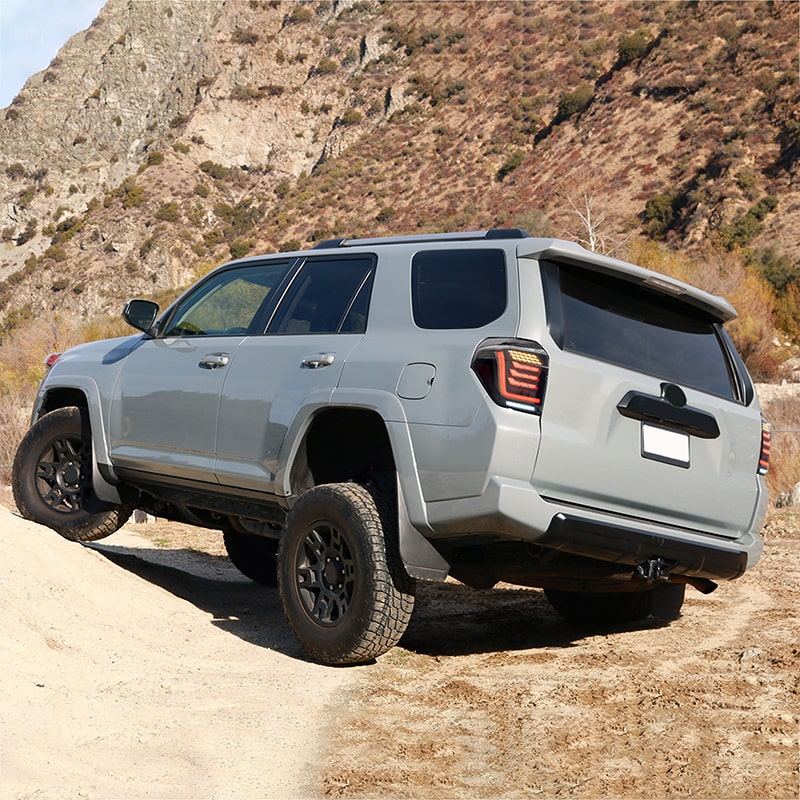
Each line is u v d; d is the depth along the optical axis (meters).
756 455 5.30
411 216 105.06
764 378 34.44
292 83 161.12
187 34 189.38
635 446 4.66
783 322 37.75
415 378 4.63
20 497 6.63
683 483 4.86
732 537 5.23
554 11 135.38
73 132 178.75
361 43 160.12
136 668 4.70
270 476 5.20
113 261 124.81
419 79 140.25
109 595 5.50
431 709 4.34
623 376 4.64
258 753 3.71
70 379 6.52
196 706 4.23
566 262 4.66
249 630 5.70
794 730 4.01
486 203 100.12
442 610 6.57
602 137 94.88
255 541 7.18
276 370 5.27
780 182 72.62
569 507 4.48
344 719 4.16
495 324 4.54
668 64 97.44
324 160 140.12
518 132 110.12
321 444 5.21
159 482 5.99
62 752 3.51
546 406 4.39
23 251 155.88
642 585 5.33
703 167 80.12
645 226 77.25
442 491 4.46
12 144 178.12
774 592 6.85
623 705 4.38
